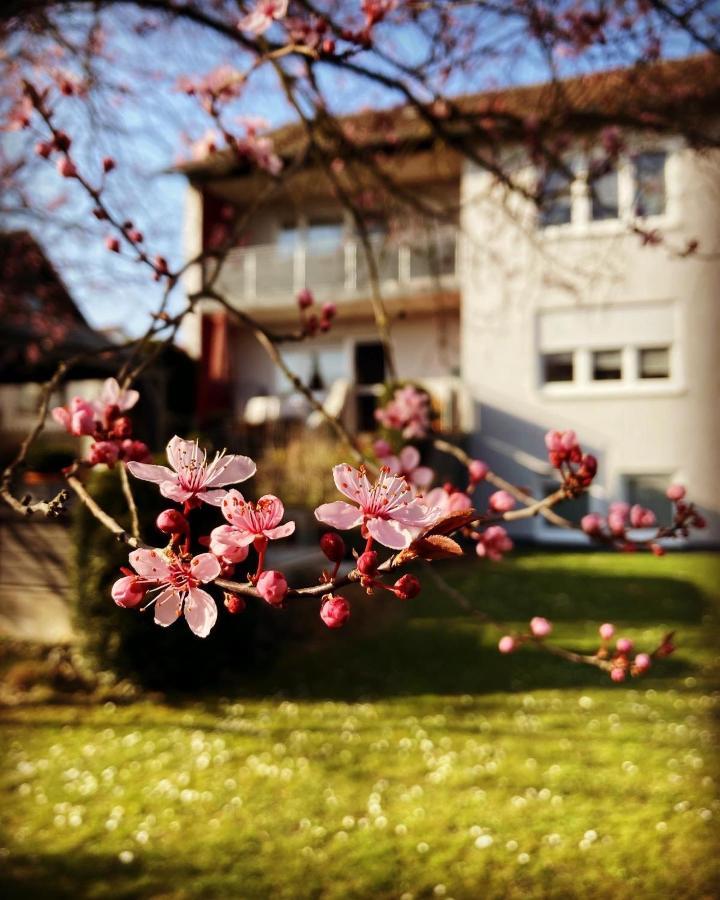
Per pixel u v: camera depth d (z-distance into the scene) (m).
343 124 5.36
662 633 6.23
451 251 11.80
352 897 2.78
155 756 4.05
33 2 3.74
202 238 12.79
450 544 0.93
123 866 2.99
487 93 4.95
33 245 7.48
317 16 2.65
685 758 3.84
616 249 6.23
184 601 1.01
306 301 2.37
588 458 1.57
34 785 3.71
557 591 7.92
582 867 2.92
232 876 2.91
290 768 3.87
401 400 3.05
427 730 4.35
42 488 8.61
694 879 2.79
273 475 9.72
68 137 1.93
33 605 6.06
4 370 10.53
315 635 6.38
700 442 10.99
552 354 11.78
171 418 12.31
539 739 4.17
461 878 2.88
